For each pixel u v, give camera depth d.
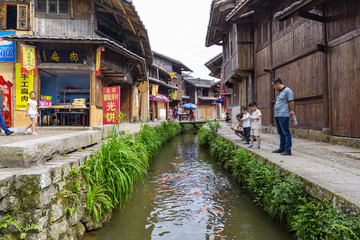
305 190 2.82
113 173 3.39
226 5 10.25
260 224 3.34
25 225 2.13
